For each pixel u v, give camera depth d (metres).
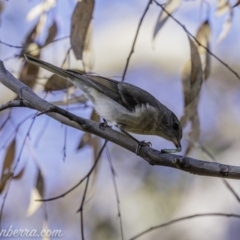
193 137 8.91
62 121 7.08
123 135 7.07
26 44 9.38
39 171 9.06
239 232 12.49
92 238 12.68
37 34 9.35
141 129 8.82
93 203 12.94
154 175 13.34
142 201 13.13
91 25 9.02
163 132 8.95
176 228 12.77
